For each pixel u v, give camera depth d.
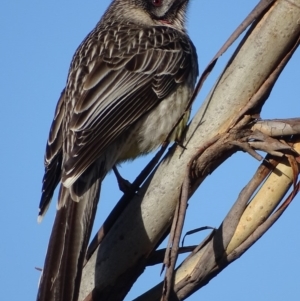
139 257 6.05
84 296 6.07
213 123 5.90
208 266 5.92
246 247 5.87
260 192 5.86
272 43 5.73
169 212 5.97
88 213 6.90
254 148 5.76
